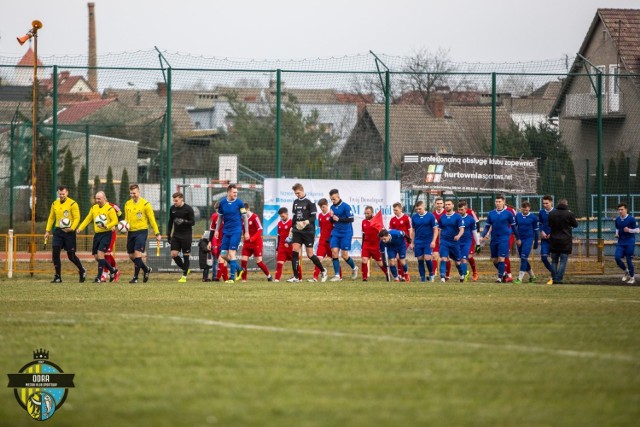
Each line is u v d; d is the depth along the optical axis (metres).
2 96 67.06
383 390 15.24
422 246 49.06
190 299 32.47
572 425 13.05
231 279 46.19
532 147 73.75
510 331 22.55
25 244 57.41
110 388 15.45
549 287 42.00
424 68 90.00
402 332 22.23
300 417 13.36
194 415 13.49
